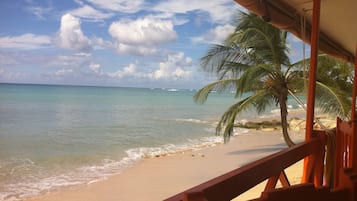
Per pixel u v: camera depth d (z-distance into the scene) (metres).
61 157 17.44
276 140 22.52
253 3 3.20
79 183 12.58
